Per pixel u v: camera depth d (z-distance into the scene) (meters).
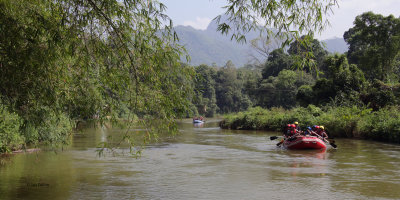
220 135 27.05
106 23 5.99
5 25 5.46
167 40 6.43
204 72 99.75
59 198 7.54
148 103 6.54
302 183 9.06
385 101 27.41
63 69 6.52
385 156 14.24
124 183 9.10
